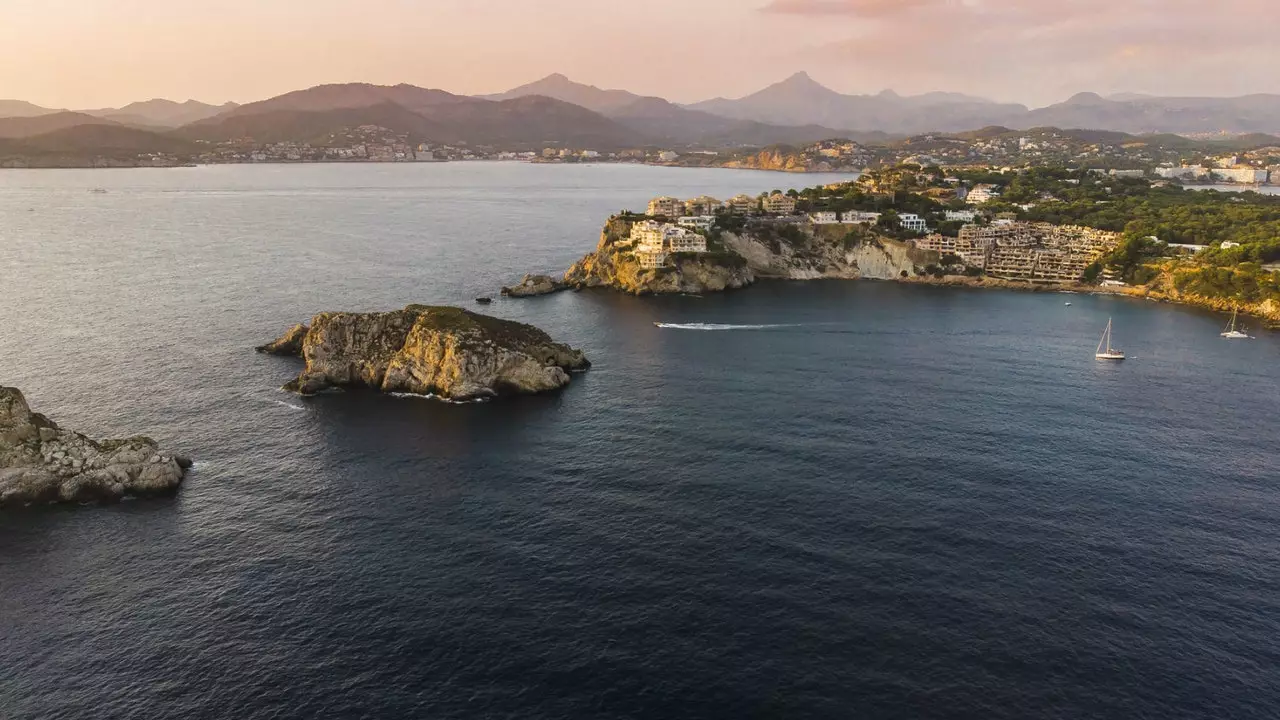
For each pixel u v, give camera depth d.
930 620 88.88
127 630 87.94
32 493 116.94
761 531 108.00
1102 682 79.56
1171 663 82.25
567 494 119.62
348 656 83.50
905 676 80.31
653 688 78.75
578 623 88.50
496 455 134.62
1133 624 88.31
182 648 84.94
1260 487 121.81
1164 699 77.38
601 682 79.56
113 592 94.94
